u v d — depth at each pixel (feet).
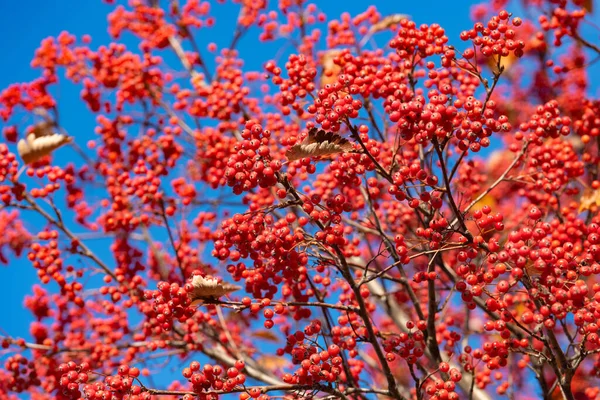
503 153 36.60
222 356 31.78
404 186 21.50
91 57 39.11
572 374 22.03
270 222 21.63
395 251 23.88
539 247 20.63
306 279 25.73
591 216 29.14
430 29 25.22
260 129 21.08
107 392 20.36
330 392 21.95
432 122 19.65
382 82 23.93
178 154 35.24
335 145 21.02
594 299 20.43
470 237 21.18
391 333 25.61
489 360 22.17
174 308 21.16
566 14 32.04
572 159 28.40
